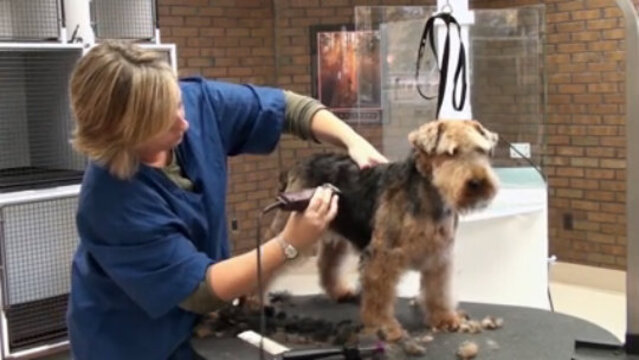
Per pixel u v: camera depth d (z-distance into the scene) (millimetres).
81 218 1398
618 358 1379
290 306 1802
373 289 1610
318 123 1728
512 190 2990
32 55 3617
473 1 4852
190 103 1588
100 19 3834
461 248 2861
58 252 3479
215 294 1357
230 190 5203
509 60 3816
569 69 4598
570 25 4551
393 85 3527
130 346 1458
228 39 5180
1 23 3535
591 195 4602
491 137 1638
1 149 3674
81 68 1312
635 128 1282
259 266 1357
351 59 4047
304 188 1758
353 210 1707
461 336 1544
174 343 1472
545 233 2980
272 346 1485
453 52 2719
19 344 3229
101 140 1310
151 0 3904
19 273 3346
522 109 3867
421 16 3463
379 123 3820
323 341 1533
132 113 1270
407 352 1443
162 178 1430
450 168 1558
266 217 2170
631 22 1259
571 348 1444
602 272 4598
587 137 4570
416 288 2039
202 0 5020
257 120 1693
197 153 1534
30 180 3271
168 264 1354
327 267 1900
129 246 1350
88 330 1469
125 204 1350
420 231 1583
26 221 3354
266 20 5348
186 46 4980
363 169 1718
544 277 2994
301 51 5066
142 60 1312
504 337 1525
